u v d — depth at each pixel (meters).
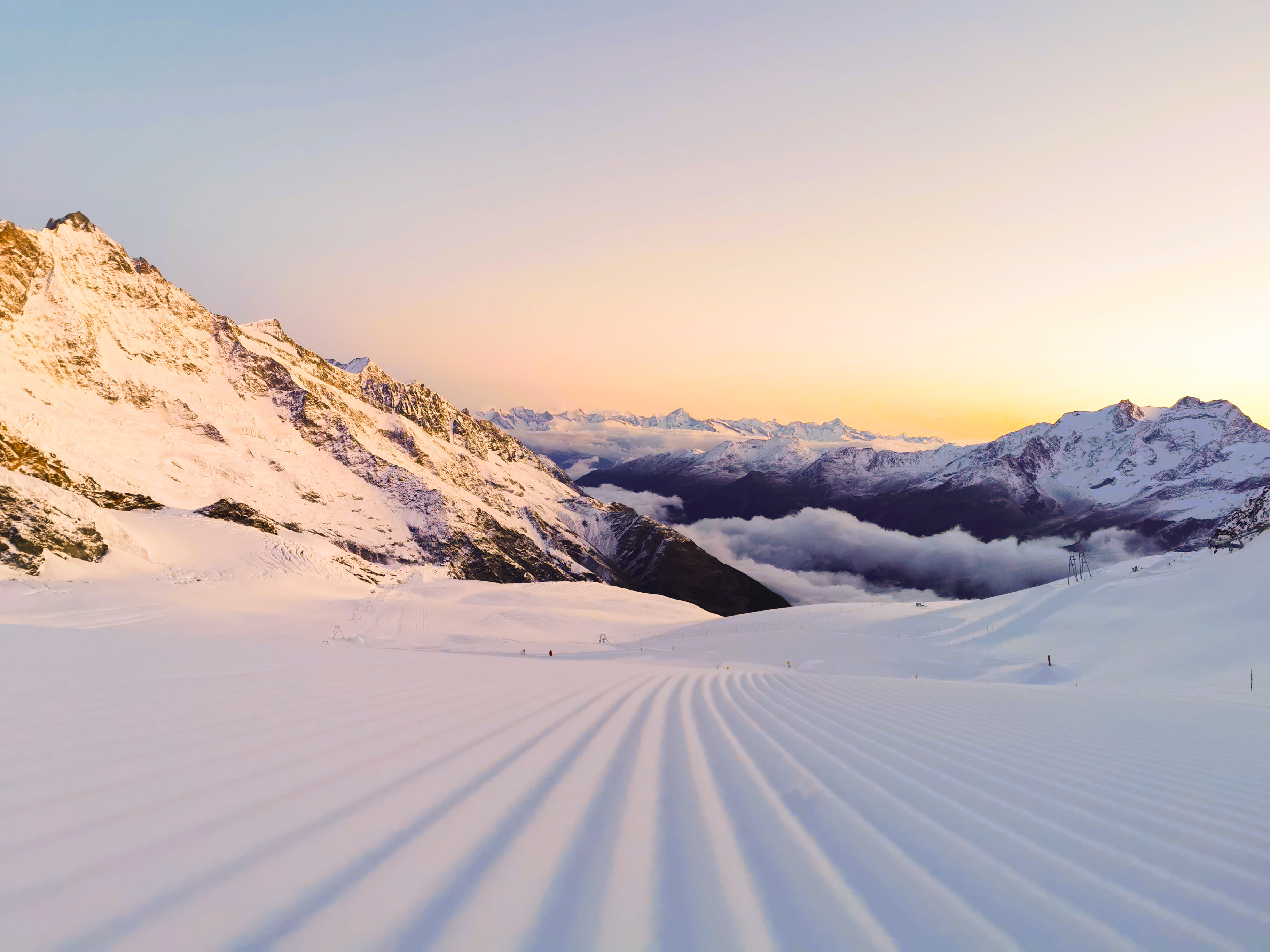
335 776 3.67
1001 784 4.68
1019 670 32.06
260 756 3.98
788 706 8.91
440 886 2.34
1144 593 40.66
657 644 54.47
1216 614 32.47
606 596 105.69
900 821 3.62
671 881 2.58
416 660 12.71
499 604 90.81
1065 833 3.55
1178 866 3.05
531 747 4.91
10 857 2.29
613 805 3.58
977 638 42.25
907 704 10.05
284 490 188.38
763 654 43.50
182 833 2.66
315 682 7.50
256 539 92.62
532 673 11.45
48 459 95.81
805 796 4.07
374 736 4.79
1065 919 2.41
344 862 2.49
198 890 2.15
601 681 11.12
